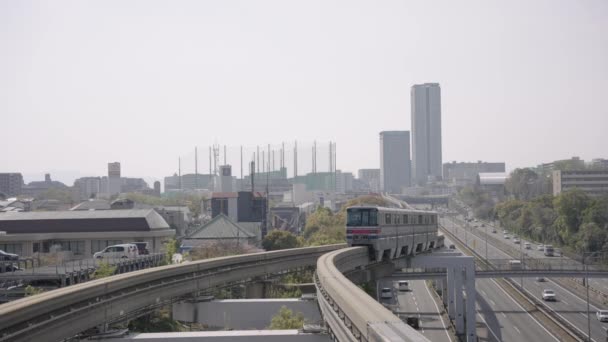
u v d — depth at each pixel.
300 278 62.50
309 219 161.50
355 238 58.38
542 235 174.25
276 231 110.81
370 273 59.69
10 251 83.38
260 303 39.78
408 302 101.12
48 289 50.88
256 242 113.50
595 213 144.38
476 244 169.75
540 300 98.31
